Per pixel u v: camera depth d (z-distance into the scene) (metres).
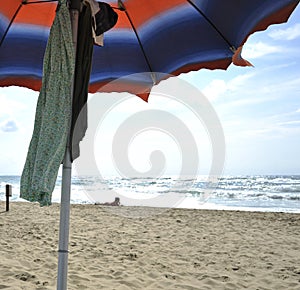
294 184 40.69
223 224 10.52
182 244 7.45
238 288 4.73
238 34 2.70
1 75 3.34
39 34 3.12
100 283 4.77
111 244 7.33
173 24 2.91
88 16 2.14
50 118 1.95
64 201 1.96
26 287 4.43
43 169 1.87
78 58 2.09
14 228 8.99
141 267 5.61
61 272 1.93
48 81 2.00
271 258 6.38
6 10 2.82
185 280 5.02
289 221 11.37
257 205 22.69
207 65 3.09
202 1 2.62
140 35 3.14
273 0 2.30
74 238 7.88
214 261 6.10
